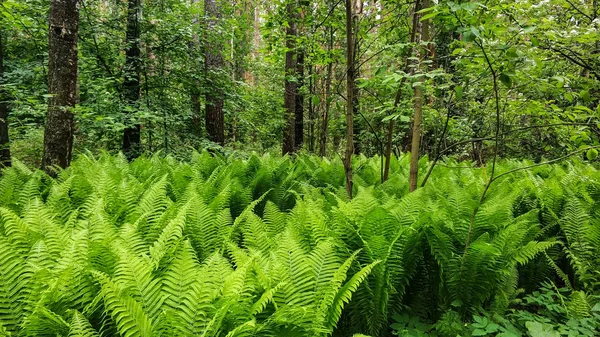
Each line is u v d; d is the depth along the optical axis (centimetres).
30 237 279
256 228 347
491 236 347
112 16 910
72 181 465
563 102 599
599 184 496
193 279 224
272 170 612
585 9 596
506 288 331
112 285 191
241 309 205
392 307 311
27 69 808
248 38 1695
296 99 1288
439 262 305
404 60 571
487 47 353
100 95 766
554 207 447
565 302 320
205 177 674
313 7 714
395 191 519
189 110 939
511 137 719
